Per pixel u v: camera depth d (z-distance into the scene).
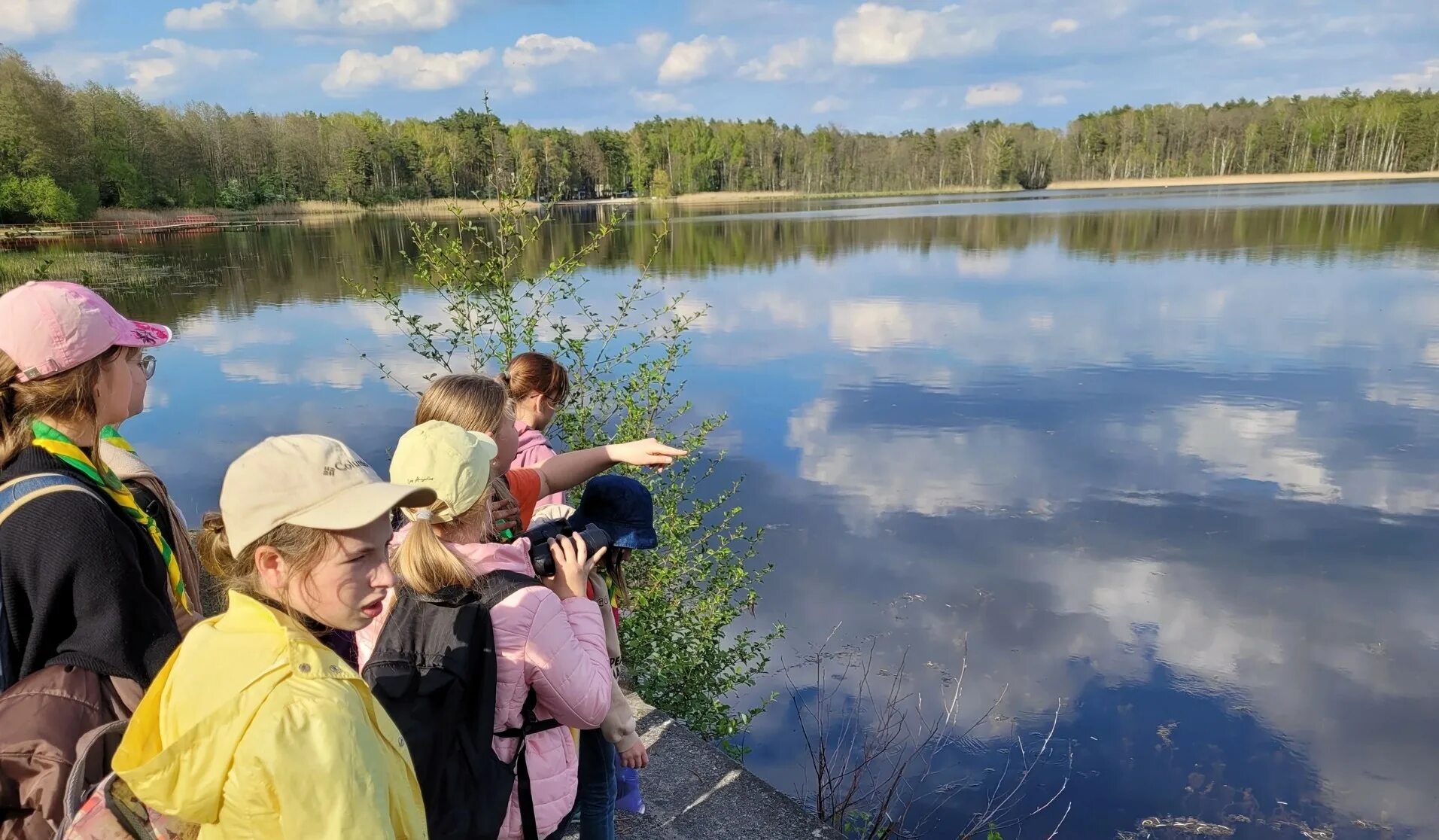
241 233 53.47
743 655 4.95
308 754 1.15
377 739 1.25
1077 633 7.23
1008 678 6.50
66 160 57.59
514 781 1.71
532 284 5.18
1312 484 10.45
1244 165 121.81
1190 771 5.59
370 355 16.47
